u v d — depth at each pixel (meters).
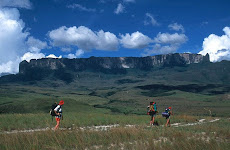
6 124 20.56
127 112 146.88
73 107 106.12
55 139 12.37
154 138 14.23
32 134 13.34
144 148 11.38
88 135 13.55
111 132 14.59
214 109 173.88
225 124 28.91
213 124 27.91
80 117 28.80
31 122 22.20
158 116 34.69
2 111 89.31
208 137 15.62
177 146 11.52
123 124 23.30
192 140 12.51
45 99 106.00
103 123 24.36
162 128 19.62
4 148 10.54
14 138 12.09
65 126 20.78
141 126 20.61
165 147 11.27
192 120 33.03
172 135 14.84
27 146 10.80
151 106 22.52
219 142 13.19
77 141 12.24
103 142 12.55
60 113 16.94
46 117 26.55
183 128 20.61
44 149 10.78
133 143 12.38
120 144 12.38
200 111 161.00
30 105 97.50
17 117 26.16
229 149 11.19
